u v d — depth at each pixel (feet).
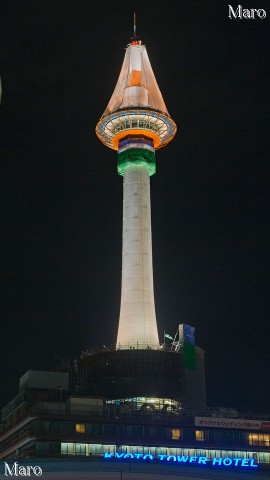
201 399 527.40
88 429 434.30
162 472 393.70
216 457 451.12
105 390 506.48
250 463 453.99
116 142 594.65
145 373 503.61
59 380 483.10
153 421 448.24
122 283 541.75
